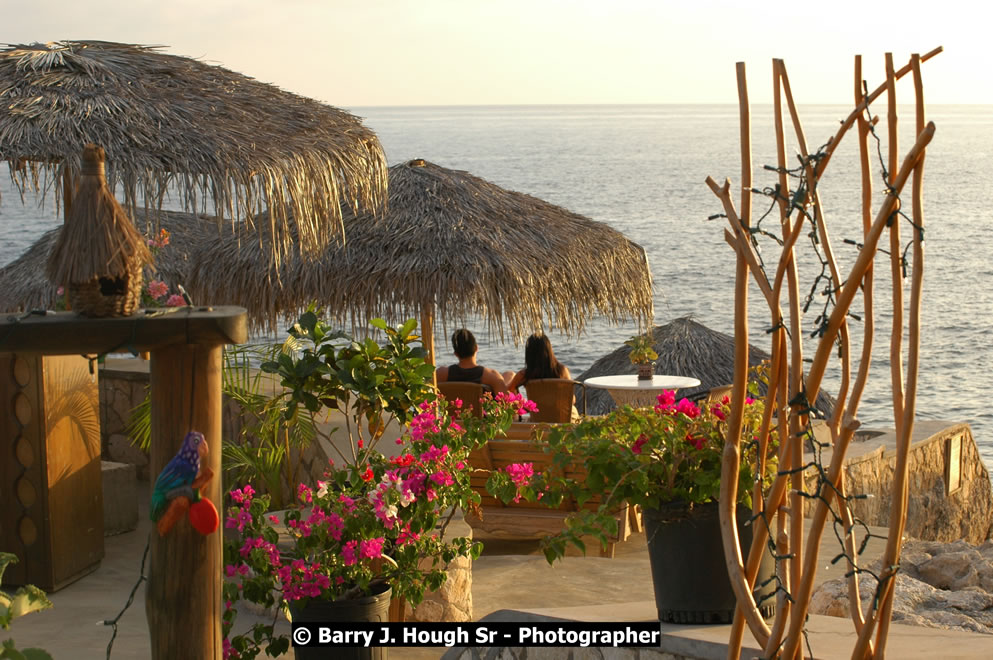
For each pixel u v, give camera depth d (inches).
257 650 162.4
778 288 79.4
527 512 277.0
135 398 316.2
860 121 79.7
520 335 309.4
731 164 5984.3
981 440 794.2
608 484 140.8
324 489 163.9
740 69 78.7
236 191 200.2
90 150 103.1
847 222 2674.7
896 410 75.7
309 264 304.3
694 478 135.6
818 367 77.4
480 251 301.0
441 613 193.6
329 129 237.5
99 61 218.8
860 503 342.6
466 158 6948.8
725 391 278.7
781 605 82.9
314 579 155.6
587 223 354.3
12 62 211.5
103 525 235.8
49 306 497.7
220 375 109.7
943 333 1245.7
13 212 2903.5
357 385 184.4
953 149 7623.0
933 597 166.2
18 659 92.9
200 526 105.2
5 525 214.1
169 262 458.9
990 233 2504.9
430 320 307.0
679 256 2010.3
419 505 168.2
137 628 193.3
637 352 376.5
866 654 80.3
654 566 140.6
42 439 209.9
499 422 194.9
